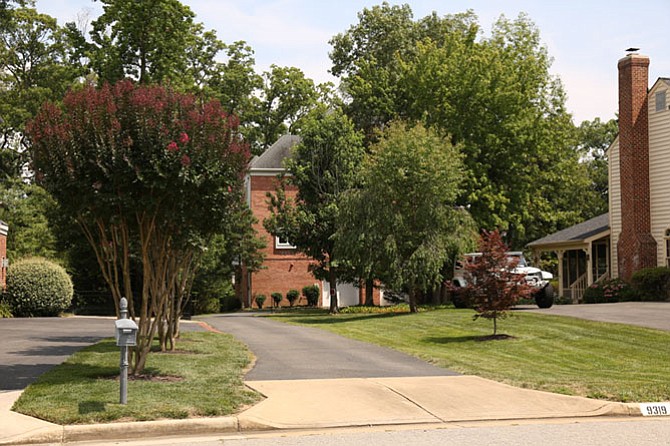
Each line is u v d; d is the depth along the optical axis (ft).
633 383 39.32
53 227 103.24
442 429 29.78
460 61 131.34
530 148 133.90
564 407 33.81
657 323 66.54
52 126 36.22
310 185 112.78
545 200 155.63
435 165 98.22
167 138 35.91
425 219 96.99
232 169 38.22
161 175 35.27
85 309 110.73
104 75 126.21
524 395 36.06
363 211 98.68
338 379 40.09
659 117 107.86
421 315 87.71
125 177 35.60
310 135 112.57
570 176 165.17
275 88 189.98
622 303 94.63
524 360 51.60
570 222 168.45
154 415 29.60
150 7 126.82
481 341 61.87
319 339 64.64
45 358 45.55
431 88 131.64
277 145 157.89
